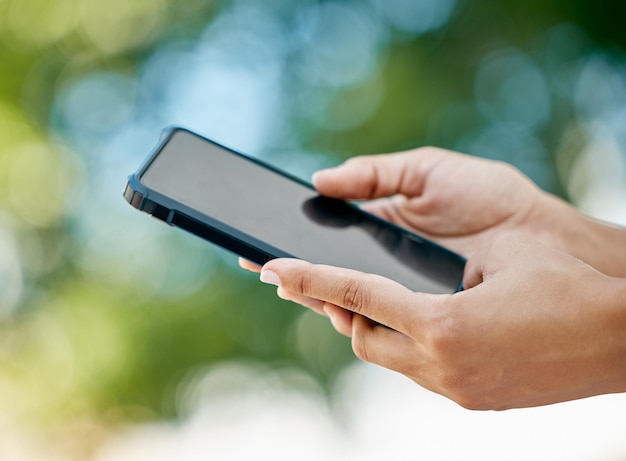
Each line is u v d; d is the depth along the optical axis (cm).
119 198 381
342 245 140
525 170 362
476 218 176
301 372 385
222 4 390
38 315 379
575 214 173
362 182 173
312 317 377
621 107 353
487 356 109
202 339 381
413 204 181
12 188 375
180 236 374
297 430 383
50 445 381
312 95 377
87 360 376
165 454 383
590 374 108
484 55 370
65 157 383
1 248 374
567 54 362
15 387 376
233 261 378
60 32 384
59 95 386
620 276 167
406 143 368
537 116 363
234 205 137
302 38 380
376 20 378
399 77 367
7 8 377
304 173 374
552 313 107
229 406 387
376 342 121
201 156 143
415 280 139
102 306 378
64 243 383
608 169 351
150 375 382
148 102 388
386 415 366
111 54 391
